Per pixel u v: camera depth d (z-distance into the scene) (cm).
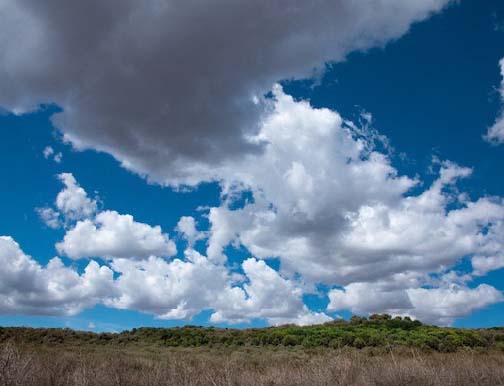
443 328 3959
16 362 1042
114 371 1225
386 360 1702
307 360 2003
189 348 3466
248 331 4284
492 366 1602
